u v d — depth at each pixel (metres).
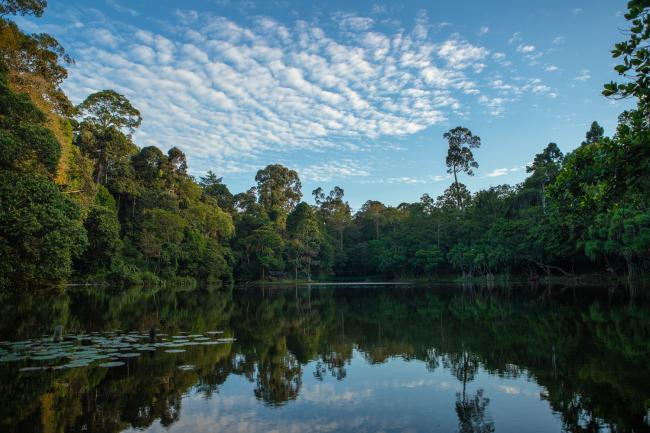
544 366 10.47
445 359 11.74
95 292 34.59
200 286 54.88
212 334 15.92
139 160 57.81
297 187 93.25
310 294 42.09
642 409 7.33
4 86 19.64
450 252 63.75
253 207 82.31
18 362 10.62
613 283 41.38
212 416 7.34
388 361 11.70
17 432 6.55
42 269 21.28
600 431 6.50
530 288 41.47
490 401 8.06
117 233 38.75
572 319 17.98
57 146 20.80
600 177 6.79
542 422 6.94
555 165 50.75
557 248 44.94
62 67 29.19
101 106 49.19
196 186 67.31
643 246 33.44
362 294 41.19
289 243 73.44
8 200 17.91
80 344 12.96
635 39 5.07
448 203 74.31
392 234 78.56
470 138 77.56
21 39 25.27
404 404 8.01
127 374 9.86
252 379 9.79
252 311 24.97
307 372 10.52
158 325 17.81
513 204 59.78
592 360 10.81
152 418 7.23
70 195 32.44
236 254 67.56
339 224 92.06
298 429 6.77
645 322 16.28
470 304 27.08
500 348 12.84
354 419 7.23
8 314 20.02
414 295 37.66
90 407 7.72
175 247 50.78
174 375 9.90
